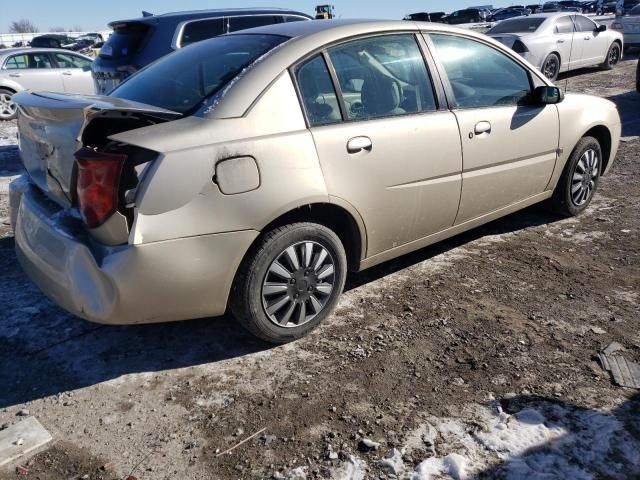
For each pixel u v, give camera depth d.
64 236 2.75
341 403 2.70
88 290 2.65
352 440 2.46
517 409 2.62
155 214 2.57
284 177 2.88
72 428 2.57
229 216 2.73
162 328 3.38
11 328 3.38
